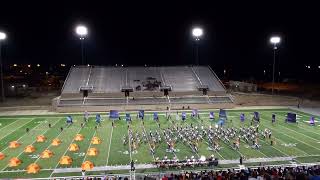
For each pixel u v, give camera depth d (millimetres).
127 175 26953
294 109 57719
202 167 28734
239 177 19828
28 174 27359
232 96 63812
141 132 41344
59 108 56594
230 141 36938
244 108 59375
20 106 61406
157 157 31625
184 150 33906
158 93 63188
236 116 51844
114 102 59812
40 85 94188
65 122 47969
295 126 44375
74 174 27328
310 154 32281
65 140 37844
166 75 71812
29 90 83250
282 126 44438
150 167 28922
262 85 94812
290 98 68375
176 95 63625
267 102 64688
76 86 64875
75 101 59656
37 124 46594
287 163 29672
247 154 32344
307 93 77688
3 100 66875
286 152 32906
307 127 43750
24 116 52562
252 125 44906
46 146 35406
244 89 78750
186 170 28016
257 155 32000
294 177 19234
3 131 42250
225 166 28953
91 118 51062
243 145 35500
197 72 73812
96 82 66938
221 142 36594
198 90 64812
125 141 37094
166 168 28547
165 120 49125
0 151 33625
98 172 27750
